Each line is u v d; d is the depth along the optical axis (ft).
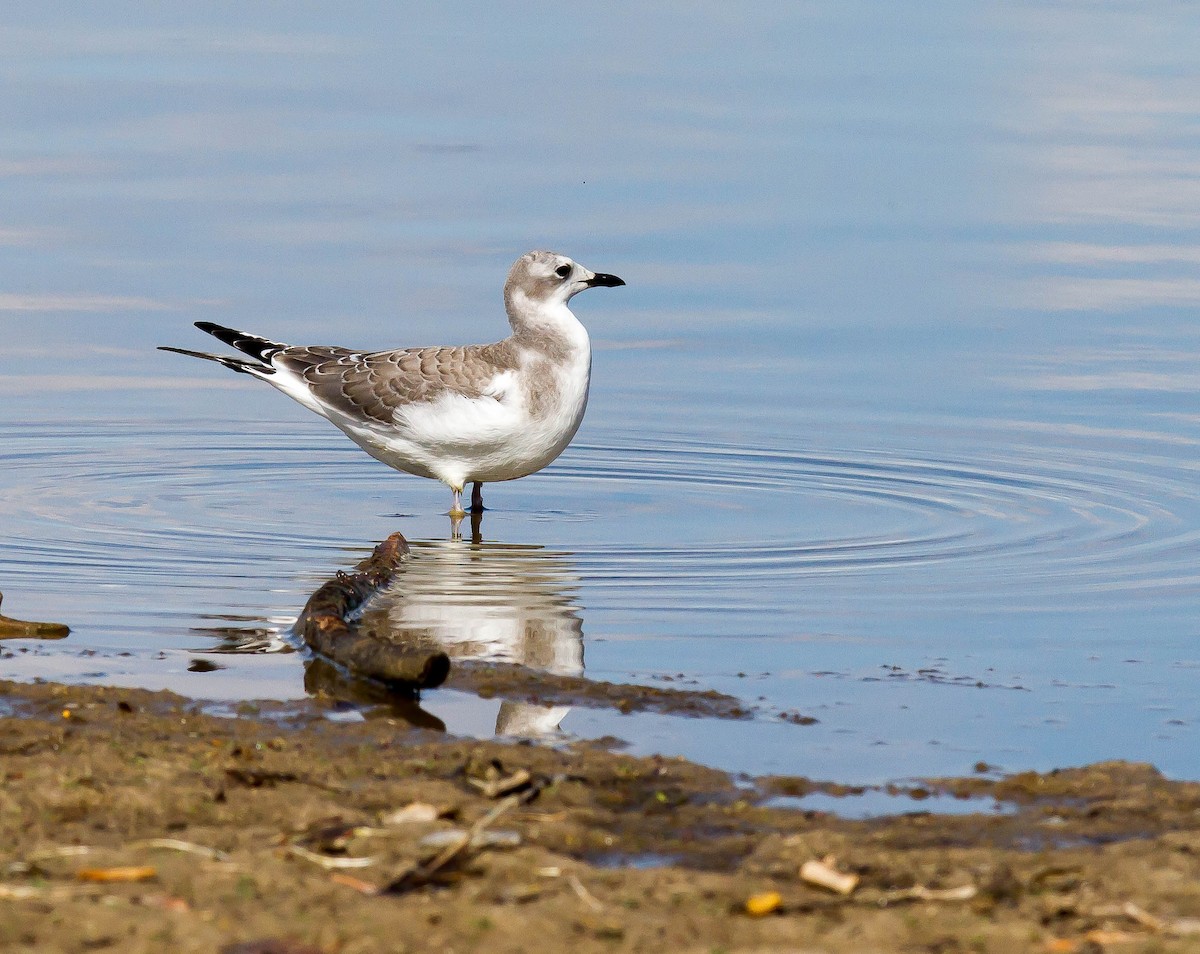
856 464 59.67
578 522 53.31
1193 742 33.91
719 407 66.44
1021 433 62.34
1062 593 44.98
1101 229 87.25
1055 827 28.55
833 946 23.41
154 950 22.76
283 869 25.57
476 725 34.27
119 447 61.67
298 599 44.14
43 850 26.35
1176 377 67.97
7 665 37.99
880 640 40.91
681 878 25.77
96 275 79.05
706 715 35.14
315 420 66.80
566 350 54.49
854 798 30.27
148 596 44.09
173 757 31.14
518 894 24.99
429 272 79.36
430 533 51.98
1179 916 24.48
